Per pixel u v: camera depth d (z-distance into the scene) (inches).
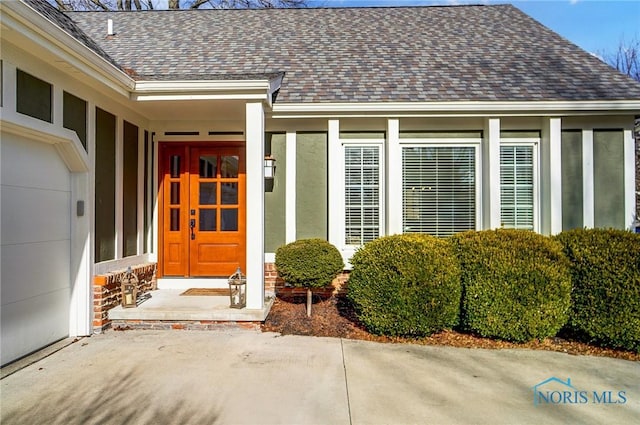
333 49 290.2
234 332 188.5
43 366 145.7
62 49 144.0
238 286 217.6
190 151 254.5
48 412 113.7
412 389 130.3
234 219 254.8
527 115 228.8
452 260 182.9
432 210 245.8
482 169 243.6
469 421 110.8
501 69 259.6
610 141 242.1
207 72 249.6
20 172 147.4
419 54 282.2
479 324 177.8
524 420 111.8
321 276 204.2
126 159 217.9
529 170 245.8
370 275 184.5
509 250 178.7
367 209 248.2
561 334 186.5
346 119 238.8
